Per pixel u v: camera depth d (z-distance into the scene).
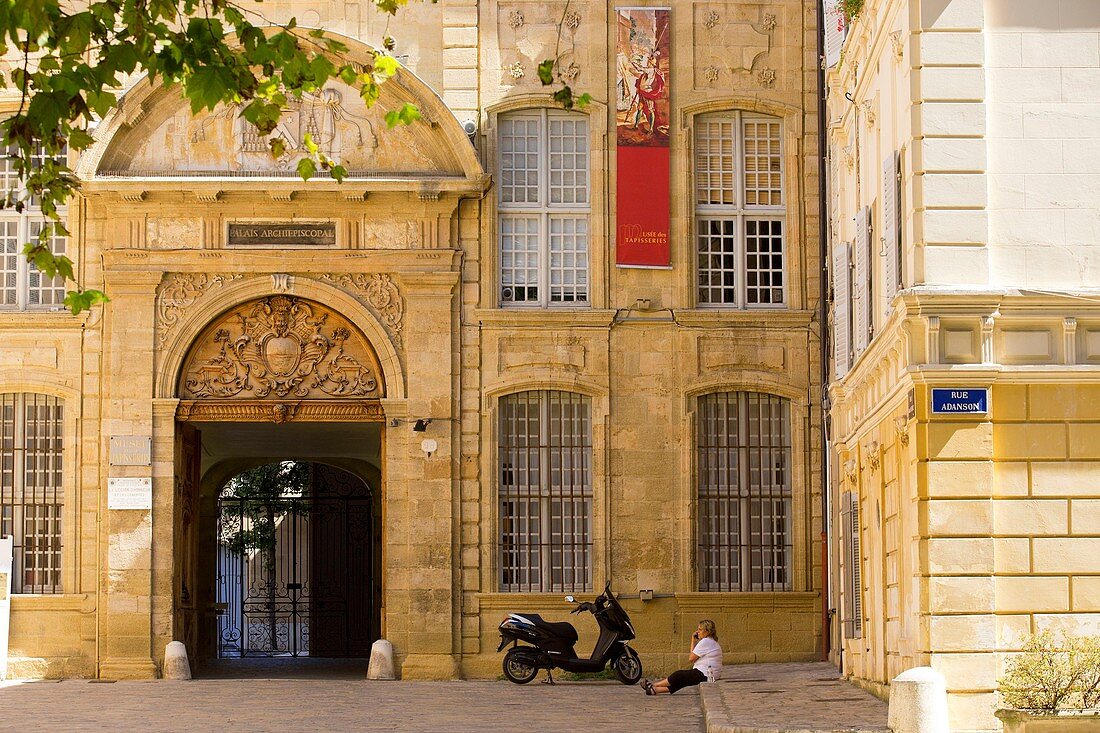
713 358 34.66
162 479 34.03
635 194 34.84
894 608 23.89
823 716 21.84
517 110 34.97
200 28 16.58
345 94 34.66
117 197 34.00
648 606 34.19
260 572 54.28
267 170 34.41
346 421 34.56
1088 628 21.03
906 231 22.38
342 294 34.31
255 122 17.69
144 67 16.56
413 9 34.97
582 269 34.91
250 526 54.41
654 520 34.34
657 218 34.78
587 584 34.44
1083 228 21.58
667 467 34.44
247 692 29.83
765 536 34.75
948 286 21.34
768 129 35.38
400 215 34.38
